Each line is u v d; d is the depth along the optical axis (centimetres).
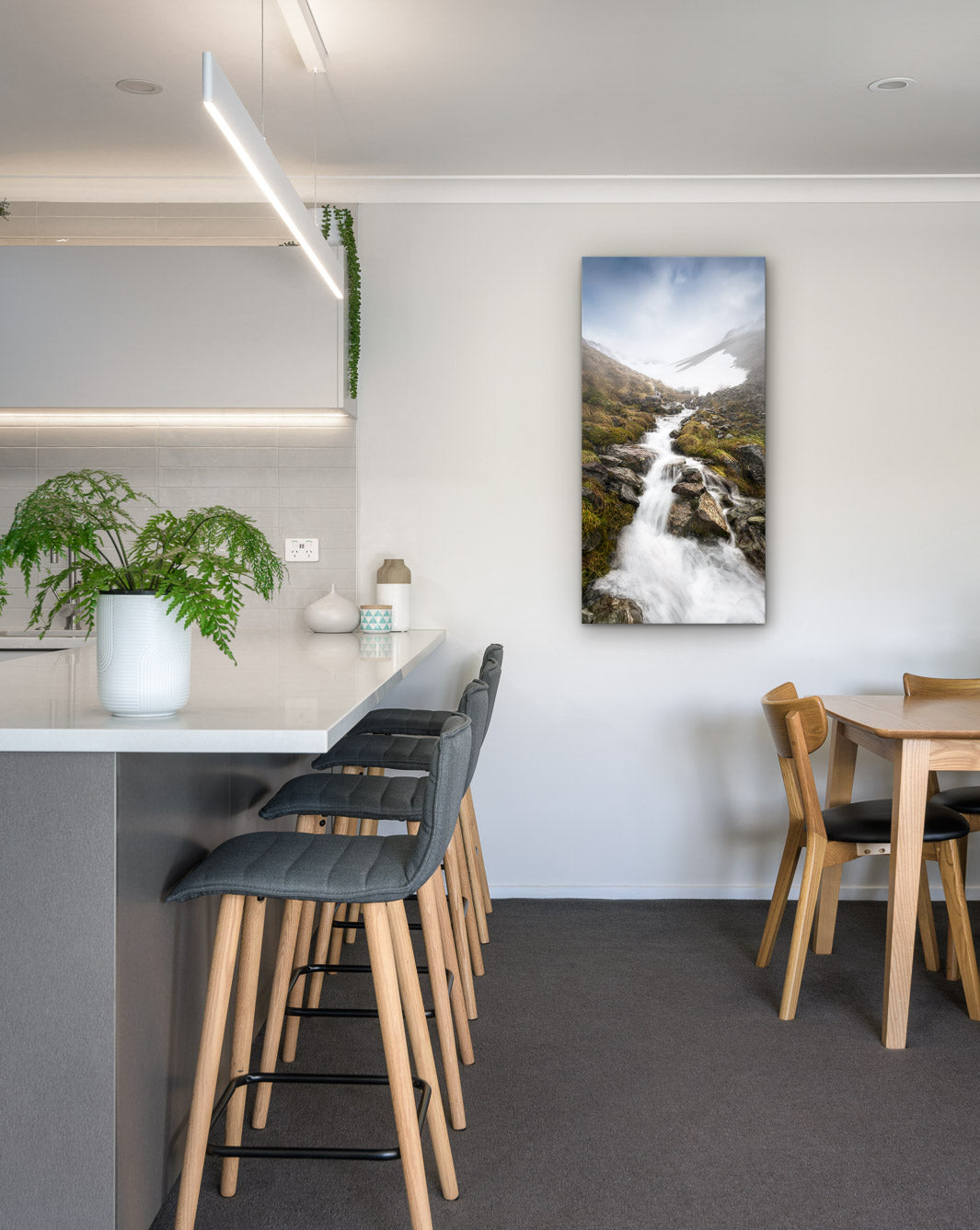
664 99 346
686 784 423
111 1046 178
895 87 337
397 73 325
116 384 389
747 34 303
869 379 418
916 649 420
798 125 367
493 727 423
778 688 350
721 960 349
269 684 236
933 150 389
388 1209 204
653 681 422
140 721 182
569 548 420
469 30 300
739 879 423
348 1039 287
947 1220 202
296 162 401
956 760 286
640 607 414
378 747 313
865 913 405
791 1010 299
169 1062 206
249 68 322
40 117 357
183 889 187
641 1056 274
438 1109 205
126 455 422
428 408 420
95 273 389
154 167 402
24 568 186
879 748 310
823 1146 229
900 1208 206
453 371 420
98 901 178
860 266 417
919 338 418
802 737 301
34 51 309
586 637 421
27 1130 179
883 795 422
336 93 340
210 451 422
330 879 184
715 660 421
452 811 183
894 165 403
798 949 299
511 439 420
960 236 416
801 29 300
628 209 419
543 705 423
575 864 425
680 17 293
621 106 351
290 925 231
